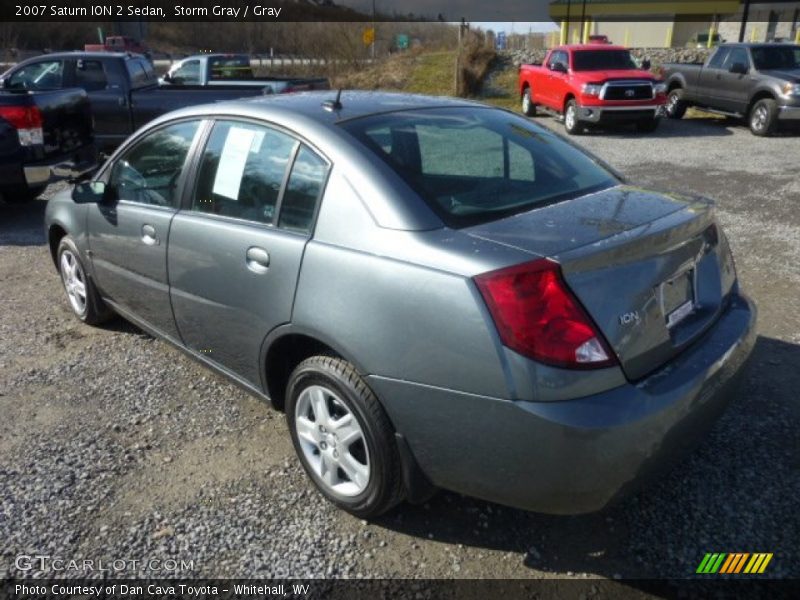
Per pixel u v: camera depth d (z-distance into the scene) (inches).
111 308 180.1
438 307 91.4
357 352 100.3
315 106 125.7
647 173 409.4
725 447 128.6
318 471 116.0
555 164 124.9
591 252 88.6
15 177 296.7
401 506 115.8
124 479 123.4
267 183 120.1
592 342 87.2
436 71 968.3
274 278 113.7
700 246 109.0
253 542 108.0
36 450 132.3
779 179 378.9
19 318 200.8
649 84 570.9
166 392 155.0
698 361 99.4
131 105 444.1
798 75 532.7
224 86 456.4
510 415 87.4
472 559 103.9
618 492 90.0
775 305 195.3
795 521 109.7
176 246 136.6
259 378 125.6
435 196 104.0
